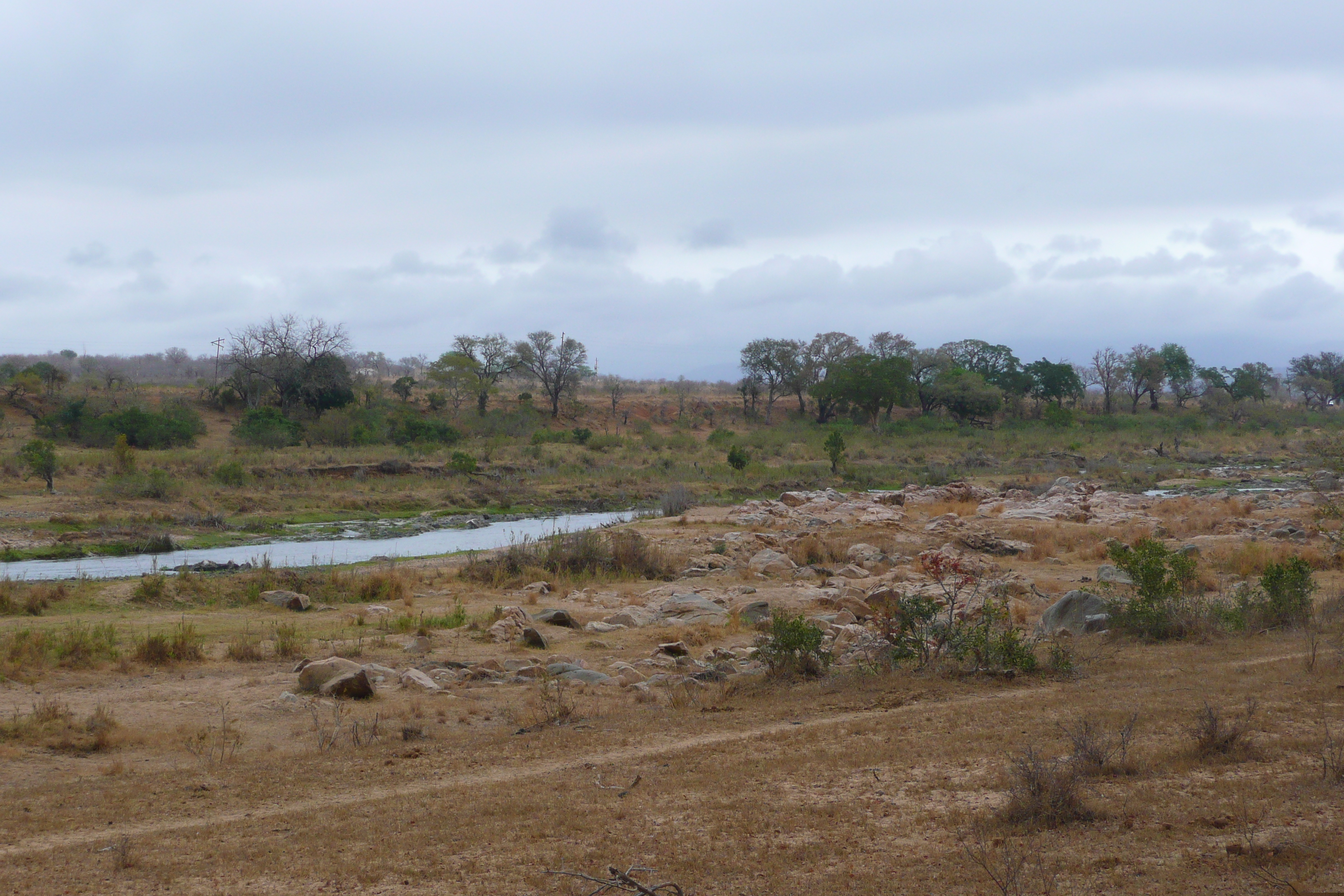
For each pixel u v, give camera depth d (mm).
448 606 22703
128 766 10422
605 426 104188
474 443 76812
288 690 13891
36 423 70250
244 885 6762
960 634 14977
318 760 10500
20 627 18109
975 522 37812
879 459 80562
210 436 76438
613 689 14219
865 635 17203
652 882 6504
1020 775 7824
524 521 47281
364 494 49969
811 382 111250
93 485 45188
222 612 21484
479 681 14797
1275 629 16359
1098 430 103812
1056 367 117812
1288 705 10602
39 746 11008
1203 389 134500
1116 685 12555
